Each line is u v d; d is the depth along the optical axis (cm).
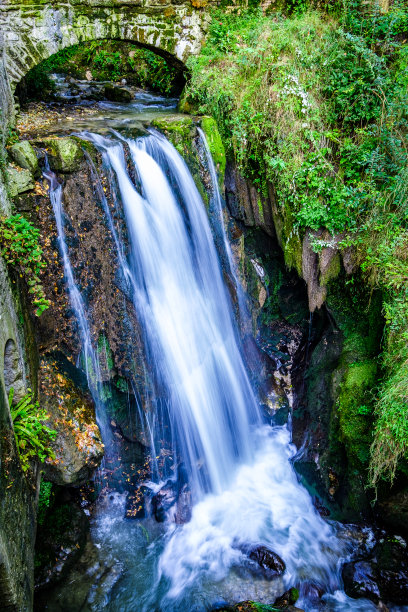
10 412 419
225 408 708
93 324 588
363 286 680
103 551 573
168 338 646
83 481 538
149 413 633
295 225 699
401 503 550
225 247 729
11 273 470
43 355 541
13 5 661
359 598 526
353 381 630
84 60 1032
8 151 521
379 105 681
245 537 601
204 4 785
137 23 753
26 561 419
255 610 489
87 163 561
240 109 707
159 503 627
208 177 695
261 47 725
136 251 614
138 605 523
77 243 565
